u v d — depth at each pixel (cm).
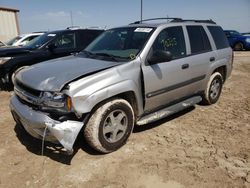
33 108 345
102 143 358
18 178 326
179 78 455
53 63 413
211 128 464
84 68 366
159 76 414
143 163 353
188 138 425
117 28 492
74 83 326
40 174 333
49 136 328
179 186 308
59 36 784
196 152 381
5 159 366
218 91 593
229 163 353
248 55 1616
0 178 325
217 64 554
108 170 339
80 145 396
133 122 393
